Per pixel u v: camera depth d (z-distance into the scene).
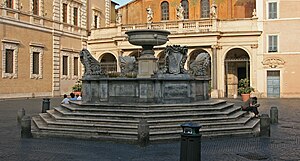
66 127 15.25
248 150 12.50
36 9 45.28
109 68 53.06
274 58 45.50
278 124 19.27
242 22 46.25
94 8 58.31
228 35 46.12
